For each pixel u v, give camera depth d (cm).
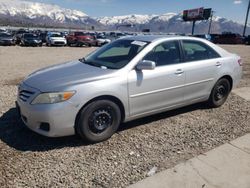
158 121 529
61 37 3378
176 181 341
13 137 440
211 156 403
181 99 526
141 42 496
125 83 435
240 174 359
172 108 523
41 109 388
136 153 406
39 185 326
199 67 539
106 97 424
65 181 335
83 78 414
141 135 466
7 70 1103
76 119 405
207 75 558
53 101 387
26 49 2577
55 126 391
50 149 407
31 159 379
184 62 521
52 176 343
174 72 496
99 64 480
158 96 483
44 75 440
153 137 460
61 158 384
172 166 374
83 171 357
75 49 2731
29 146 414
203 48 566
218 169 369
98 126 425
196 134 477
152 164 378
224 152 415
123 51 493
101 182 336
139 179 344
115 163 378
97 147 419
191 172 360
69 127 400
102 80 416
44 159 380
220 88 604
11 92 705
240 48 3156
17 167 359
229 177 352
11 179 334
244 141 454
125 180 341
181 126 510
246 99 704
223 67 588
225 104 651
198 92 554
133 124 511
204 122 533
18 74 1005
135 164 377
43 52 2211
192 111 592
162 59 491
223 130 498
